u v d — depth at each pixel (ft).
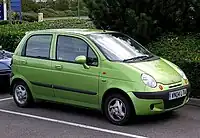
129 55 23.93
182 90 22.91
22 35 44.70
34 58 26.25
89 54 23.63
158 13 37.06
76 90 23.90
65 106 27.27
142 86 21.53
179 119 23.77
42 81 25.64
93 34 24.72
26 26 54.08
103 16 37.32
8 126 22.89
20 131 21.88
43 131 21.77
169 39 36.58
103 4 37.09
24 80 26.84
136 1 36.37
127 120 22.17
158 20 37.37
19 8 78.28
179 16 36.37
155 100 21.49
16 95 27.55
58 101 25.25
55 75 24.81
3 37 45.16
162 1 35.86
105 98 22.89
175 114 24.91
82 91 23.63
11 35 44.70
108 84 22.48
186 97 23.61
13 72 27.53
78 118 24.26
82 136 20.76
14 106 27.81
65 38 24.99
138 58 23.91
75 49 24.34
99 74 22.86
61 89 24.63
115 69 22.41
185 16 36.68
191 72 29.07
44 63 25.45
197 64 28.76
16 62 27.22
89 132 21.44
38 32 26.58
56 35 25.45
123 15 36.91
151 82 21.63
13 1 77.82
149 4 36.47
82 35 24.35
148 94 21.38
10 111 26.40
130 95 21.68
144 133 21.11
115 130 21.67
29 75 26.43
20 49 27.32
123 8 36.88
